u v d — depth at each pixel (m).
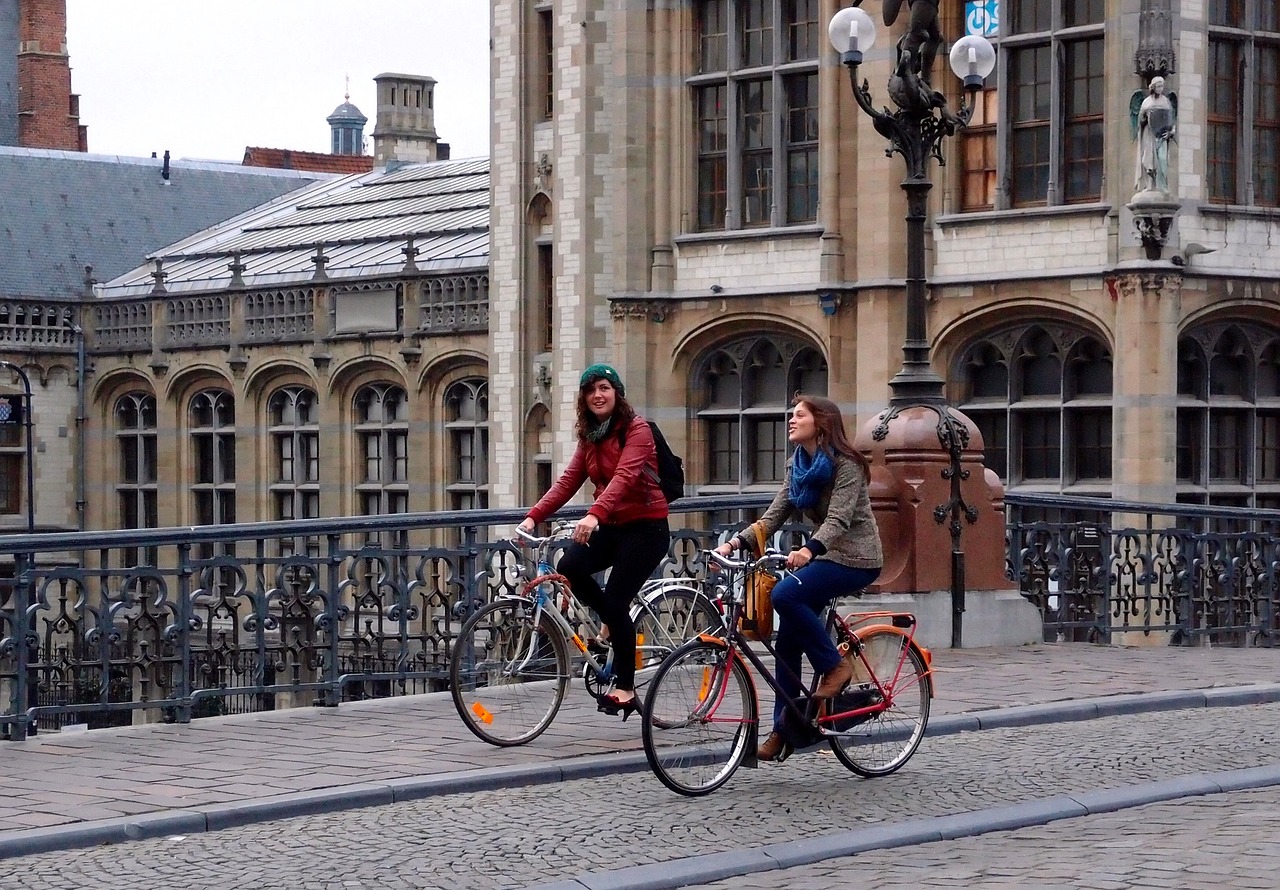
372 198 50.50
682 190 31.64
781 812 11.41
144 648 14.47
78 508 50.16
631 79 31.75
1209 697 15.45
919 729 12.66
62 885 9.78
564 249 34.78
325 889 9.65
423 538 41.69
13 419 48.28
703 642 11.88
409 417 42.41
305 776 12.09
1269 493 28.47
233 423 46.91
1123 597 20.28
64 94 66.44
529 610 13.27
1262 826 10.81
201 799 11.40
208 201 56.00
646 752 11.61
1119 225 27.25
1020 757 13.09
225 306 46.56
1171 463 27.06
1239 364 28.36
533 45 36.44
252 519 45.88
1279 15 28.39
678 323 31.62
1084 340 28.06
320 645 15.25
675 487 13.04
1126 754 13.16
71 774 12.23
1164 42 26.95
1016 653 17.94
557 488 13.19
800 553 12.02
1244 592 21.31
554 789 12.10
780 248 30.48
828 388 30.00
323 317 44.09
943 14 28.88
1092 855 10.21
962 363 29.14
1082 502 19.91
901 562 18.06
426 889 9.64
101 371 49.97
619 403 12.99
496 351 37.19
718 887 9.82
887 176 29.19
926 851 10.54
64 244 52.22
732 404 31.58
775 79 30.67
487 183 47.78
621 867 10.06
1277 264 28.19
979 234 28.66
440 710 14.91
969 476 18.31
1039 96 28.38
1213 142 27.84
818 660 12.18
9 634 13.78
